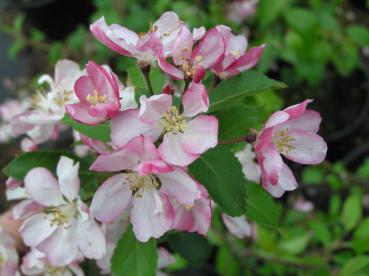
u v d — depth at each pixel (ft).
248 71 0.54
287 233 1.02
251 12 1.30
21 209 0.58
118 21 1.30
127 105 0.50
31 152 0.56
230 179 0.50
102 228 0.56
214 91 0.54
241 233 0.64
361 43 1.26
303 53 1.26
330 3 1.30
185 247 0.66
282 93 1.43
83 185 0.55
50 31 1.81
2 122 1.52
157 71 0.56
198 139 0.47
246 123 0.52
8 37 1.75
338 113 1.43
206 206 0.49
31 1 1.77
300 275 0.93
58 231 0.56
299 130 0.52
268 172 0.48
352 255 0.92
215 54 0.50
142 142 0.45
